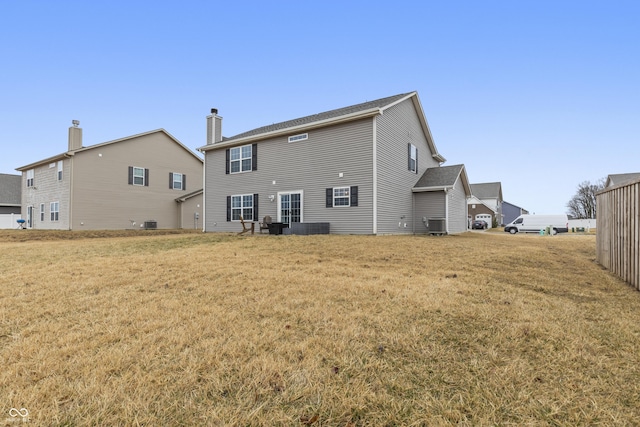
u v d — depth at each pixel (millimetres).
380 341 3127
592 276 6148
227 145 18453
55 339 3252
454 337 3213
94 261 7398
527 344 3053
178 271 6184
